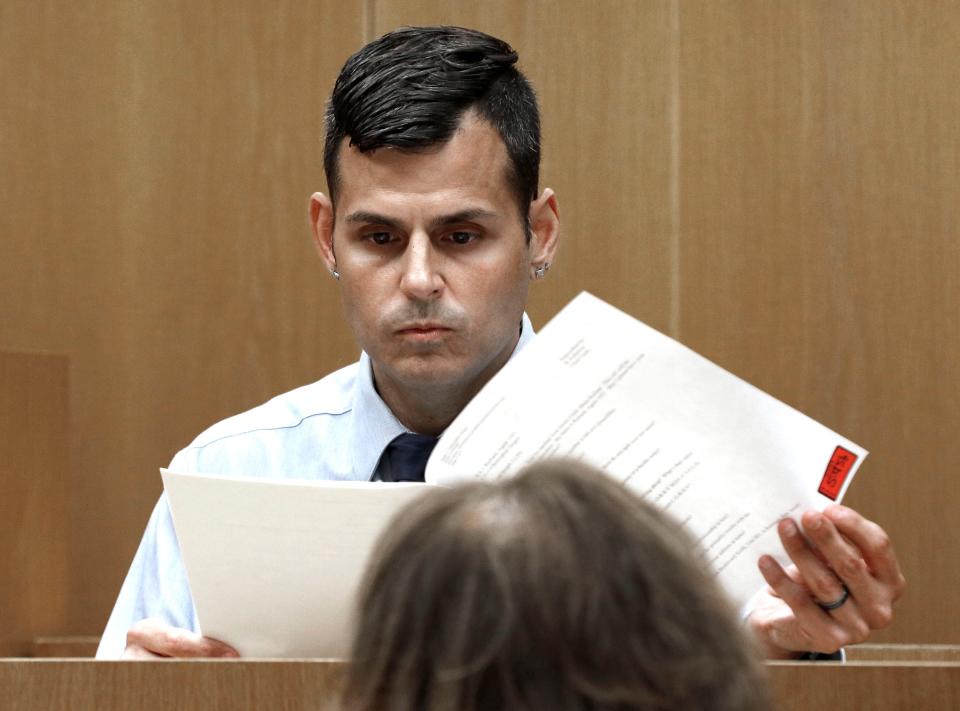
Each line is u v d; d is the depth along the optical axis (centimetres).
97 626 883
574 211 891
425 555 169
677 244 885
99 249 898
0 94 899
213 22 905
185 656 380
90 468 889
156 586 480
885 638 864
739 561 371
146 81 903
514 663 163
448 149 431
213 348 897
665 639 165
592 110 892
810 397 877
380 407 488
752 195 884
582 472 179
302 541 361
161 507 496
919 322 874
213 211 900
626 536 169
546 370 371
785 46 888
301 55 902
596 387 369
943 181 877
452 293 435
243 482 358
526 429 369
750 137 885
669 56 890
